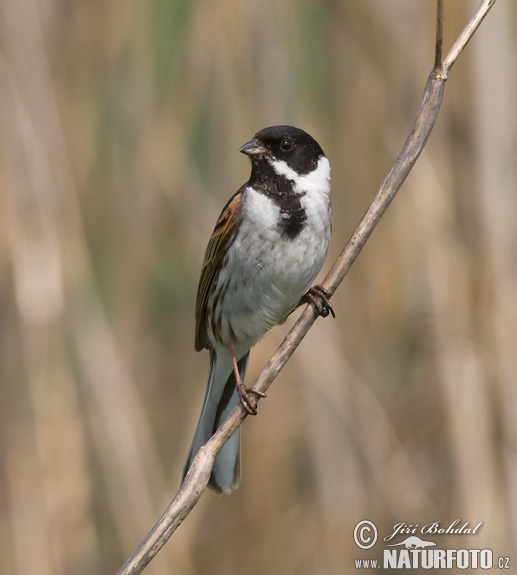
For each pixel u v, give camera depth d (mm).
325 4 12461
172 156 12461
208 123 12492
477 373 10867
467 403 10914
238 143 12242
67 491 11188
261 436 12195
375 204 7777
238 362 9867
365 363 12188
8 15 11516
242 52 12219
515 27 11211
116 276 13016
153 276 13016
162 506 11289
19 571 11055
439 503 11664
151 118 12719
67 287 11414
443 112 11703
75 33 13266
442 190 11484
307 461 12180
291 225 9078
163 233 12945
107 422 11211
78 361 11359
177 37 12750
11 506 11211
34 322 11117
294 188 9133
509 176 10992
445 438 11938
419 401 12125
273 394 12141
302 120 12094
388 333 12188
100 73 13242
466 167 11555
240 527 12062
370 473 11773
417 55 11977
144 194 12938
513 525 10680
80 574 11242
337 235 12344
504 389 10812
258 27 12164
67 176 11695
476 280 11180
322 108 12406
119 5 13156
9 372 11484
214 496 12297
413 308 12094
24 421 11320
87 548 11297
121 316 12914
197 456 7180
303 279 9242
